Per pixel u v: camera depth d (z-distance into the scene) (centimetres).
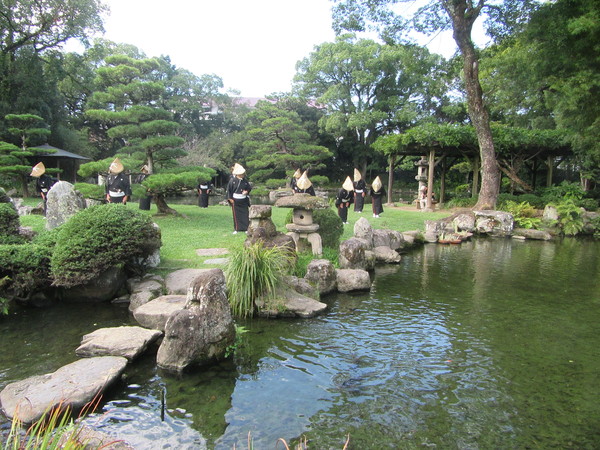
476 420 339
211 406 354
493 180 1634
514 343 496
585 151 1842
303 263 718
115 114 1163
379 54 3559
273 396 372
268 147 2995
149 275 637
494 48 1677
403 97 3750
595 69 1316
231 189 971
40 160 2392
